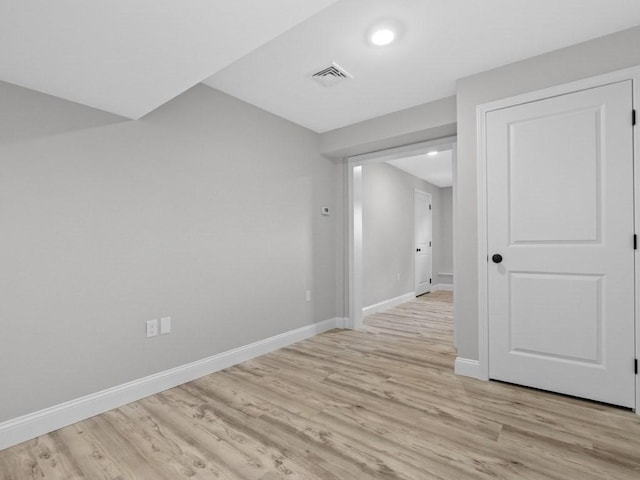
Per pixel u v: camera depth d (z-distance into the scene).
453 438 1.66
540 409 1.94
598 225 2.00
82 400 1.89
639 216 1.88
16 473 1.44
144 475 1.42
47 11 1.18
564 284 2.10
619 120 1.93
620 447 1.57
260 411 1.95
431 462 1.48
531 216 2.21
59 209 1.84
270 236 3.10
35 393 1.74
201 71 1.62
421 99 2.86
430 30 1.93
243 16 1.26
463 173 2.46
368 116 3.23
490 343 2.36
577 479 1.37
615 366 1.95
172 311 2.34
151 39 1.37
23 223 1.72
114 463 1.50
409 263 6.01
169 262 2.33
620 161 1.93
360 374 2.50
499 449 1.57
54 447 1.63
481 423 1.80
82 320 1.92
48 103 1.81
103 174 2.01
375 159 3.66
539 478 1.37
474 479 1.37
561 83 2.10
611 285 1.96
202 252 2.53
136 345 2.15
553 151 2.13
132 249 2.13
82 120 1.93
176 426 1.80
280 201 3.21
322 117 3.25
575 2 1.70
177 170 2.38
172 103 2.37
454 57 2.21
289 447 1.60
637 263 1.89
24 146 1.72
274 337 3.12
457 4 1.72
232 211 2.76
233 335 2.75
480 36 1.99
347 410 1.95
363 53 2.16
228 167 2.73
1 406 1.64
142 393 2.15
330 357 2.90
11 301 1.68
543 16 1.81
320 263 3.72
